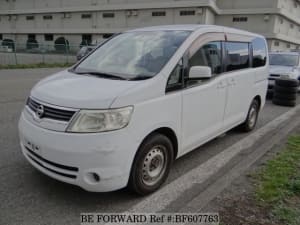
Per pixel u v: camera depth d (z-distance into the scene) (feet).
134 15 131.44
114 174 9.70
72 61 91.40
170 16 123.85
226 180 12.67
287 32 135.44
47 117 10.04
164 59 11.89
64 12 148.25
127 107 9.77
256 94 19.57
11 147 15.40
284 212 10.21
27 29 162.40
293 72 35.12
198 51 13.14
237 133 19.89
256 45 19.35
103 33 140.97
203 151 16.28
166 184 12.28
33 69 64.49
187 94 12.23
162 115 11.05
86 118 9.42
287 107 30.66
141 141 10.32
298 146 17.19
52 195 11.09
